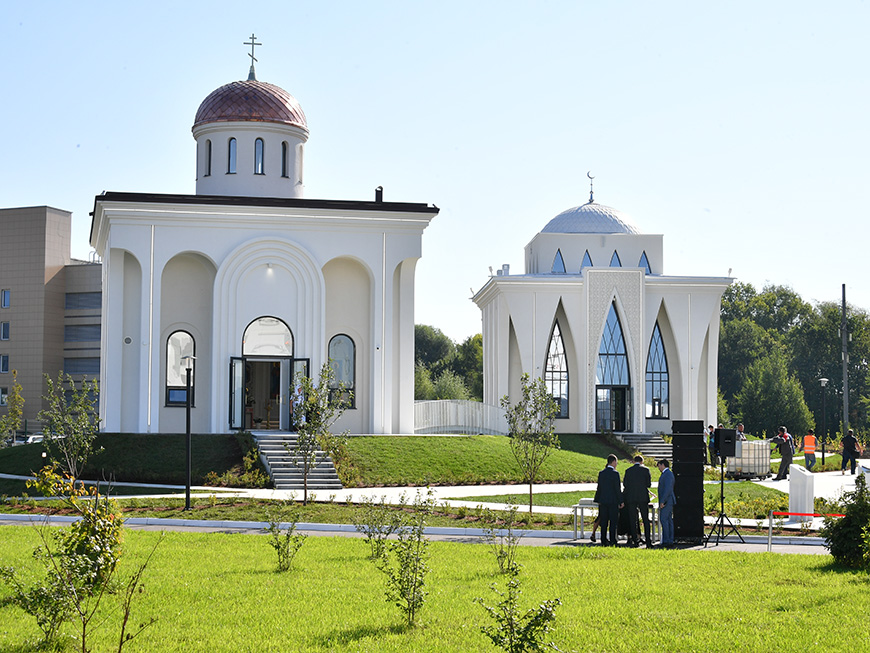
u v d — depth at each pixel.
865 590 13.10
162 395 36.00
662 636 10.71
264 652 10.13
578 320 47.38
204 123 39.25
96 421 29.03
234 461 31.62
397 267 37.53
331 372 26.86
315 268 36.47
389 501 25.66
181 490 28.05
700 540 19.08
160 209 35.16
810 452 38.97
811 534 20.20
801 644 10.30
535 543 19.03
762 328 96.19
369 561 16.03
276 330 36.34
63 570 10.43
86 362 76.94
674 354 48.28
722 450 20.17
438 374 98.50
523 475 32.69
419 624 11.32
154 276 35.22
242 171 39.03
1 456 35.31
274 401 38.94
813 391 89.75
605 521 18.70
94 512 11.16
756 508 23.94
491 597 12.85
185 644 10.39
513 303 47.22
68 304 77.62
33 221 76.25
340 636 10.77
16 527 20.38
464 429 45.25
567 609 12.08
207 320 36.62
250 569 15.11
